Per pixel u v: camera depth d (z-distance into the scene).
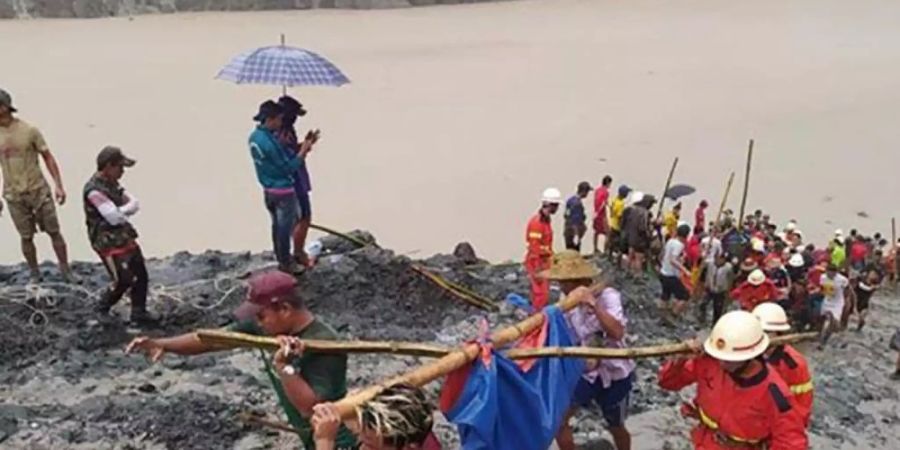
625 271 20.09
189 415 9.36
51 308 11.84
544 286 12.52
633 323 15.51
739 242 18.97
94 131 52.12
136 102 59.75
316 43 84.75
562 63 73.56
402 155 47.59
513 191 41.62
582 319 8.26
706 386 6.86
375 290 13.22
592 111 57.19
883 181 43.44
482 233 36.56
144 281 11.39
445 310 13.15
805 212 39.28
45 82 65.88
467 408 6.28
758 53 77.50
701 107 57.84
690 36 86.44
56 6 96.25
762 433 6.61
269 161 12.25
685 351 6.84
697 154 47.41
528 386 6.46
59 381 10.07
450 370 6.21
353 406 4.88
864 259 24.80
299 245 13.20
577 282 8.04
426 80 67.12
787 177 43.75
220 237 36.09
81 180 42.66
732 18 96.50
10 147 12.41
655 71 70.19
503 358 6.45
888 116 55.00
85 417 9.26
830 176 43.97
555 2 109.44
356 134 51.81
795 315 17.88
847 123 53.41
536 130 52.56
